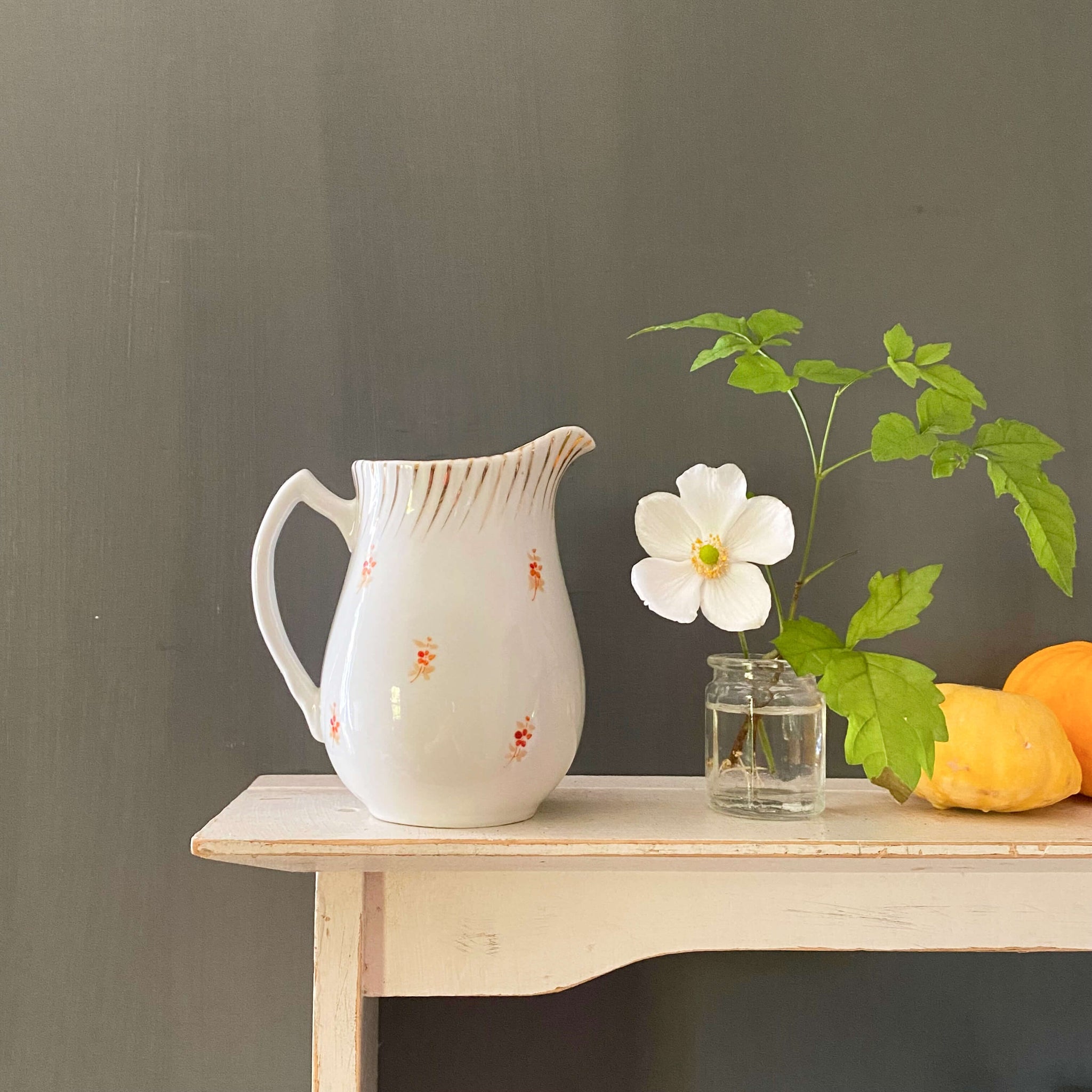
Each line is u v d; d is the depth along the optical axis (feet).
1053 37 2.58
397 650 1.75
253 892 2.38
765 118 2.56
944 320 2.55
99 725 2.38
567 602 1.94
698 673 2.46
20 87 2.46
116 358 2.43
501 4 2.53
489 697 1.74
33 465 2.41
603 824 1.88
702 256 2.52
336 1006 1.84
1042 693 2.19
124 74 2.48
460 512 1.81
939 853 1.78
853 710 1.77
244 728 2.40
